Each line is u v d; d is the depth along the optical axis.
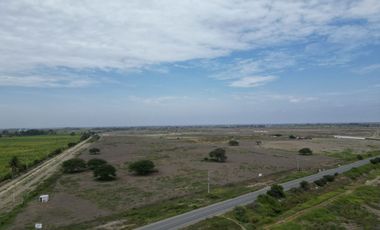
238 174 88.38
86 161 110.25
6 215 53.31
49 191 70.62
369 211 59.66
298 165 104.75
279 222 49.62
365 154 133.62
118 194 67.12
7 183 84.31
